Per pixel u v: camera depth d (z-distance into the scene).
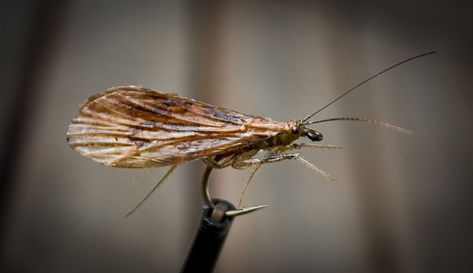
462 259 0.15
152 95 0.11
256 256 0.15
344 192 0.15
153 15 0.19
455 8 0.21
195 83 0.17
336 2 0.21
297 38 0.19
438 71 0.19
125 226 0.15
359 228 0.15
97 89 0.16
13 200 0.15
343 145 0.16
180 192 0.15
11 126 0.15
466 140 0.17
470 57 0.19
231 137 0.11
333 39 0.19
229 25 0.19
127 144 0.11
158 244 0.15
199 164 0.15
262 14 0.20
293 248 0.15
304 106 0.17
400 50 0.19
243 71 0.18
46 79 0.16
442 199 0.16
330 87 0.18
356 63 0.19
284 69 0.18
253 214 0.15
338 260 0.15
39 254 0.14
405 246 0.15
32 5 0.18
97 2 0.19
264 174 0.16
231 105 0.17
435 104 0.18
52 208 0.15
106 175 0.15
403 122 0.17
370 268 0.15
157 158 0.11
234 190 0.15
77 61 0.17
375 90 0.18
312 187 0.15
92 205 0.15
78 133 0.11
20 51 0.17
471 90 0.19
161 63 0.17
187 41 0.18
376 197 0.15
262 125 0.11
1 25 0.17
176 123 0.11
